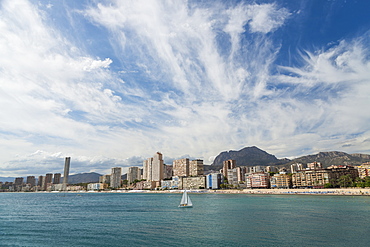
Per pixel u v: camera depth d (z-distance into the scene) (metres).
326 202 131.88
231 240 49.97
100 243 49.66
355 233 54.78
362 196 178.25
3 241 52.62
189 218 80.88
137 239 52.12
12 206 147.00
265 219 75.75
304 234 54.41
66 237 55.28
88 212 106.38
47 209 123.88
